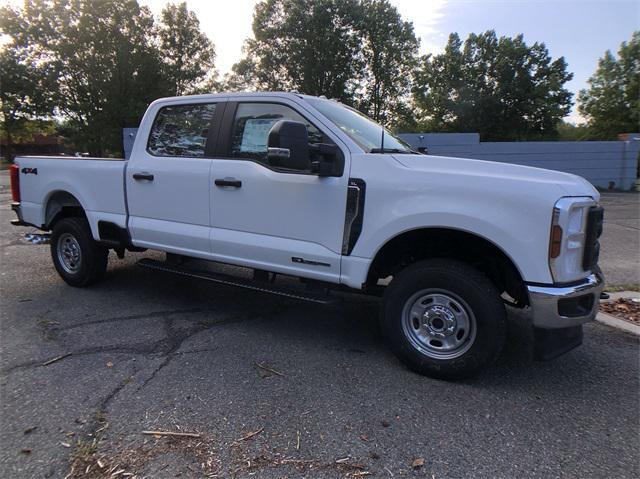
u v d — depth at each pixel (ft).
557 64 145.48
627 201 54.49
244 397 10.21
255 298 17.30
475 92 147.64
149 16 147.43
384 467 8.07
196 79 160.04
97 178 16.49
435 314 11.18
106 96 139.74
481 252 11.47
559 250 9.89
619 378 11.51
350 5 130.41
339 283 12.18
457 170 10.93
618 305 16.83
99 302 16.43
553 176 10.71
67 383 10.69
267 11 137.39
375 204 11.41
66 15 139.03
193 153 14.55
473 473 7.97
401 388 10.78
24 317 14.84
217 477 7.71
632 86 151.23
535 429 9.28
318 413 9.64
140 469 7.87
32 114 153.48
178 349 12.67
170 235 14.85
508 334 14.38
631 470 8.10
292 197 12.47
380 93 146.72
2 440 8.61
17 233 29.19
